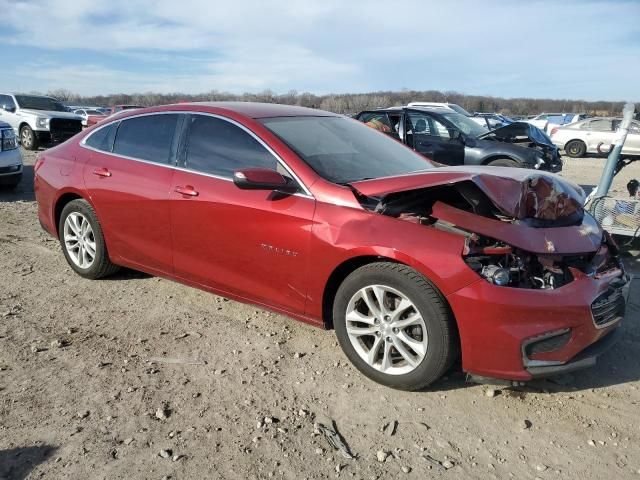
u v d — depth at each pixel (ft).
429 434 9.16
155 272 14.02
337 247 10.42
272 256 11.40
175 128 13.51
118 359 11.38
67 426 9.14
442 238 9.61
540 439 9.08
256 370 11.07
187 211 12.64
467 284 9.24
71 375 10.71
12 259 17.58
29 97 57.52
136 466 8.25
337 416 9.61
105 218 14.57
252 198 11.61
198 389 10.34
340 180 11.27
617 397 10.32
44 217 16.76
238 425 9.29
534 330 9.16
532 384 10.68
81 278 15.99
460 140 34.40
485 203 10.40
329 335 12.63
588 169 53.36
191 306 14.15
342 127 14.05
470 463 8.49
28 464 8.23
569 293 9.38
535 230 10.02
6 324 12.87
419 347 9.87
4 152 28.09
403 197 10.64
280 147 11.64
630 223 17.49
